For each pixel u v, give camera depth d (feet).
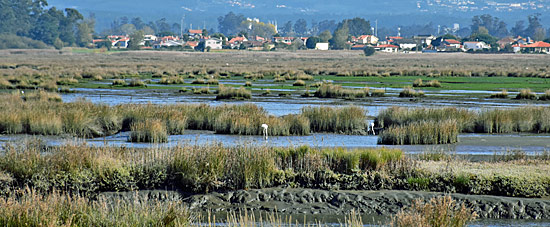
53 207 79.00
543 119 198.59
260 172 107.96
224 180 107.34
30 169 105.09
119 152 122.21
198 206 100.22
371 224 91.91
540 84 441.27
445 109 213.46
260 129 184.44
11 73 523.70
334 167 114.73
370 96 342.85
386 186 109.09
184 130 191.83
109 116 194.18
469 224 92.53
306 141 170.30
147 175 107.45
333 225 90.89
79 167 107.45
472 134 190.19
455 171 110.22
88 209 80.38
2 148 131.64
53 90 364.38
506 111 207.10
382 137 168.66
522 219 96.53
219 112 204.54
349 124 196.24
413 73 586.04
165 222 78.28
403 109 216.13
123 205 85.40
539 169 115.03
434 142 167.94
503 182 106.32
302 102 302.45
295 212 98.12
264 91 367.04
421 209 77.30
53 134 179.32
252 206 100.27
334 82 458.91
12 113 187.11
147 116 194.39
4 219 74.13
